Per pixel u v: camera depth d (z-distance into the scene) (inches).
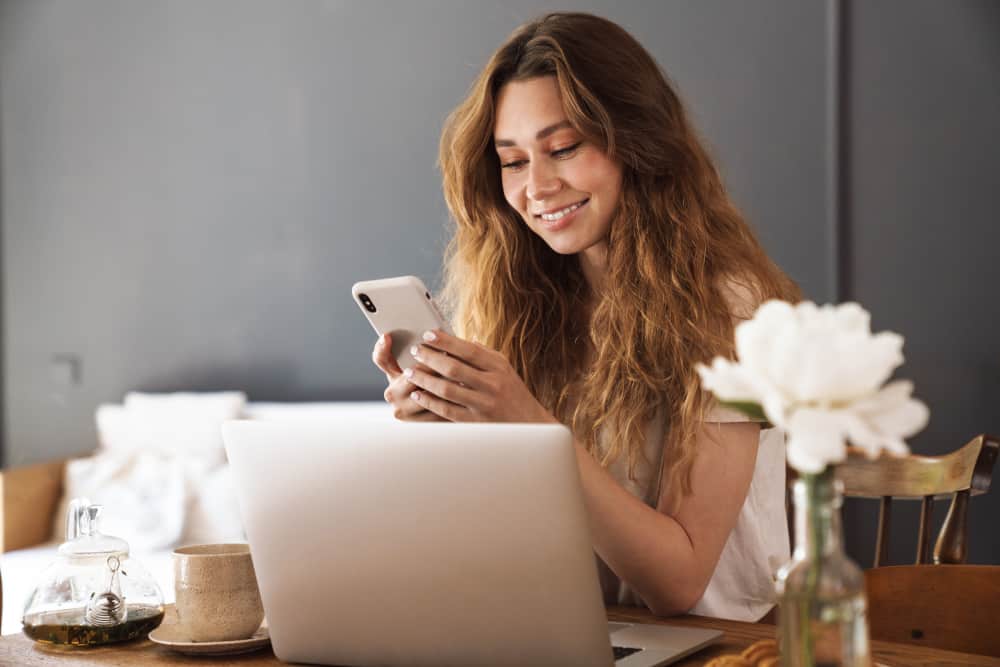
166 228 183.6
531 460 37.2
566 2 153.1
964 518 65.4
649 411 59.0
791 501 69.2
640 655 43.4
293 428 40.6
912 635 50.8
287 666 44.3
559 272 66.4
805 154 137.6
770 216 139.6
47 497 161.9
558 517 37.6
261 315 176.7
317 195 172.4
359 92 168.9
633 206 60.3
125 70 186.4
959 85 131.0
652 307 58.7
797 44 137.9
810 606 29.5
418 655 41.4
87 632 46.8
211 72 179.9
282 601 43.0
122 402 187.3
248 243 177.5
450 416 50.9
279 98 174.9
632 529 49.9
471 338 68.6
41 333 193.6
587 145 58.5
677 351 57.3
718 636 47.0
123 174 186.9
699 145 62.7
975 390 130.4
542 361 66.3
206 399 163.9
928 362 132.6
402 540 39.8
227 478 151.1
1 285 196.2
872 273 134.9
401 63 165.8
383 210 167.5
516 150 59.9
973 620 50.0
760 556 60.3
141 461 158.7
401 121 165.9
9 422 195.9
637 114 58.9
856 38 135.2
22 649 47.6
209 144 180.2
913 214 133.1
